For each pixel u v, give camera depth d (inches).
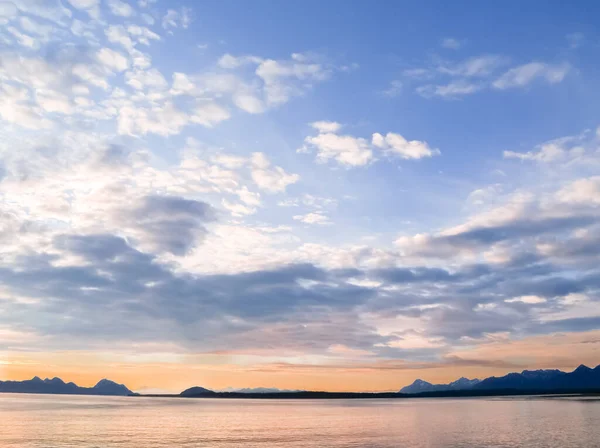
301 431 4220.0
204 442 3368.6
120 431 4153.5
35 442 3334.2
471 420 5369.1
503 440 3358.8
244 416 6574.8
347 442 3351.4
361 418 6023.6
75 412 7239.2
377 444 3221.0
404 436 3722.9
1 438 3558.1
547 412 6569.9
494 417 5787.4
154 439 3548.2
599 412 6314.0
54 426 4608.8
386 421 5423.2
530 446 3031.5
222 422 5334.6
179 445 3196.4
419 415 6550.2
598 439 3336.6
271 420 5698.8
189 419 5821.9
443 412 7293.3
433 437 3624.5
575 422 4781.0
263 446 3144.7
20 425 4694.9
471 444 3159.5
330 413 7381.9
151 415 6688.0
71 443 3277.6
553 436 3555.6
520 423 4778.5
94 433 3961.6
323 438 3624.5
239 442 3373.5
